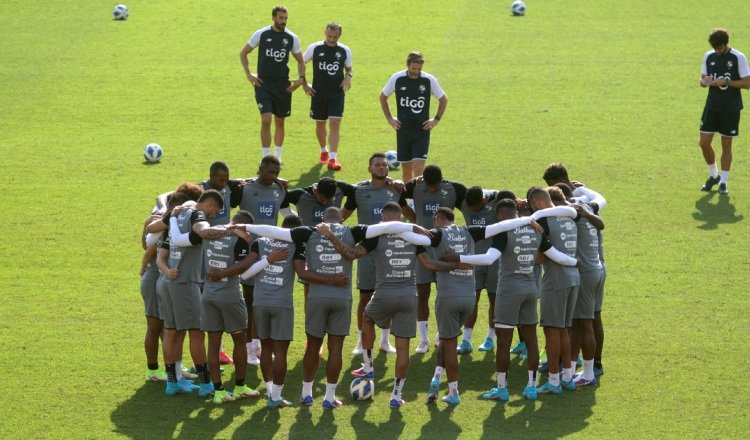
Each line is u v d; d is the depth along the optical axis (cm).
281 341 1981
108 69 4350
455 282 2003
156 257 2073
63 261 2731
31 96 4059
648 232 2914
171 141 3619
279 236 1964
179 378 2094
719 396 2045
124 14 4972
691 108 3938
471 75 4306
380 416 1973
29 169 3362
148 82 4212
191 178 3275
